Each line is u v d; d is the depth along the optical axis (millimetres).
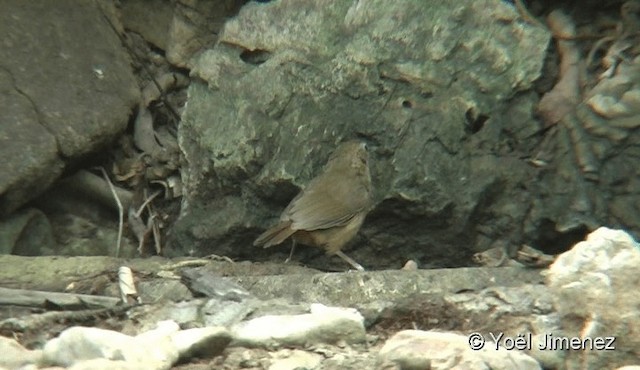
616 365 9367
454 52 12594
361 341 9461
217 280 10836
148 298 10984
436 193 12242
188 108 13211
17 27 13312
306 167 12484
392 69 12523
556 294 9828
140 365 8195
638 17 13719
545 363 9344
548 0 13961
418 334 8961
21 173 12500
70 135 12859
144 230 13609
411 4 12703
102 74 13461
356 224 11922
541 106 12875
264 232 12703
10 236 12805
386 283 10945
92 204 13711
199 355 9055
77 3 13797
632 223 12438
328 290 10906
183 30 14406
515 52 12648
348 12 12789
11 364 8578
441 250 12477
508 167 12453
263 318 9484
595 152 12617
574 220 12430
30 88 12984
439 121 12383
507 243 12445
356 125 12461
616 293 9555
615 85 12875
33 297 10695
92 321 10086
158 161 13922
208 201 13016
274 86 12727
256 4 13258
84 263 11797
